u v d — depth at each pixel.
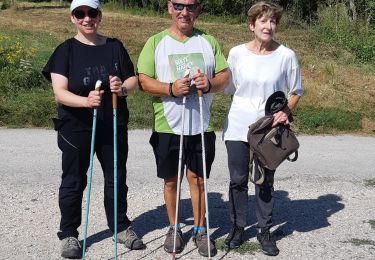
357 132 9.80
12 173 6.64
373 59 15.77
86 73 4.20
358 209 5.69
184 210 5.49
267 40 4.34
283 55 4.43
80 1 4.11
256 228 5.10
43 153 7.66
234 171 4.52
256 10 4.32
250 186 6.29
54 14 28.41
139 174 6.71
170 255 4.50
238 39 19.25
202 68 4.34
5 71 11.16
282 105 4.35
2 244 4.64
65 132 4.29
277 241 4.84
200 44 4.38
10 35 16.81
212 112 9.98
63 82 4.18
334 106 10.87
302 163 7.51
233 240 4.64
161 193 6.00
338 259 4.50
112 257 4.45
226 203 5.76
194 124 4.38
